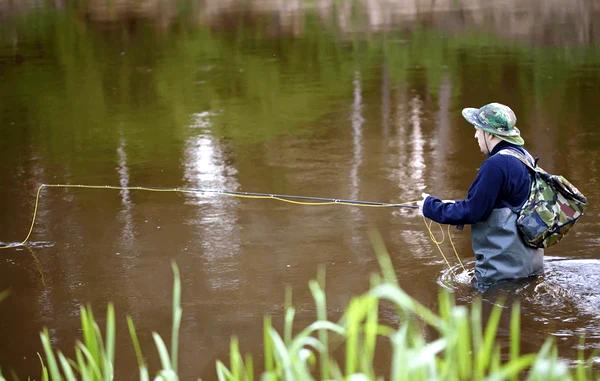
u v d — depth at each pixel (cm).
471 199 1284
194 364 1098
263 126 2480
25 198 1859
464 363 665
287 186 1878
